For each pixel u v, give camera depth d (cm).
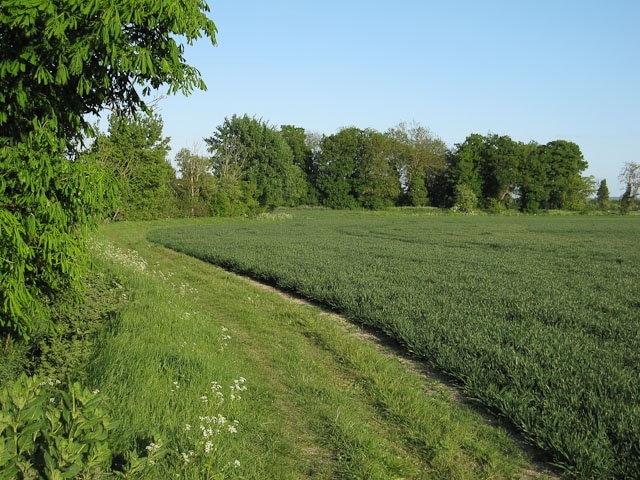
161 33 509
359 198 9488
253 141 7344
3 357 663
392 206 9756
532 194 9838
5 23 439
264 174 7338
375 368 877
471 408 731
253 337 1058
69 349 729
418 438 620
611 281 1845
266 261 2138
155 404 596
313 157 9925
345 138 9350
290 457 556
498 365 851
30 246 506
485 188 10225
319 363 903
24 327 558
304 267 1961
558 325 1177
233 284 1738
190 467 473
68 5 443
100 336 823
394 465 548
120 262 1667
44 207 482
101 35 459
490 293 1505
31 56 461
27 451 348
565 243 3591
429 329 1065
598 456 556
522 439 643
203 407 616
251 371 831
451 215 8700
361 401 738
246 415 640
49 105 509
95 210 543
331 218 7262
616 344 1022
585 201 10644
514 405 693
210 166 6644
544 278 1891
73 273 538
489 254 2734
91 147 638
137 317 935
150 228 4434
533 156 9850
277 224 5584
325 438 602
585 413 671
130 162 4750
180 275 1925
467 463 574
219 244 2920
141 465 392
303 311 1300
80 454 344
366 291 1458
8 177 478
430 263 2247
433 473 545
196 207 6031
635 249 3173
